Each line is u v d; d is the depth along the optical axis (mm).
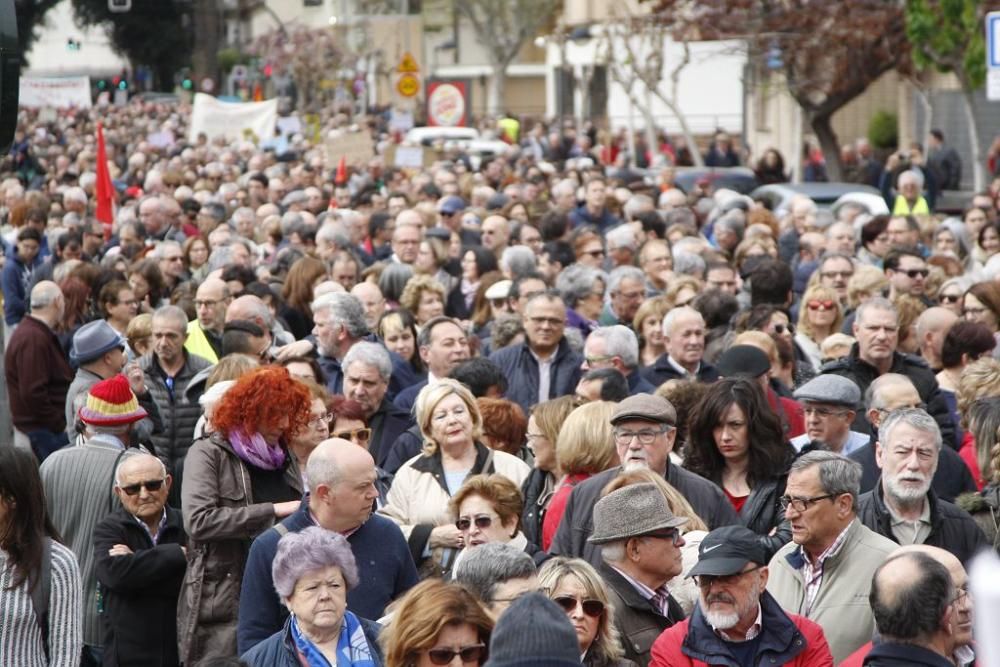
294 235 56812
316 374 29578
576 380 34438
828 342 33906
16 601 18953
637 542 19938
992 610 7891
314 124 161250
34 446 36344
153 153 124812
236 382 23844
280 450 23766
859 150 125625
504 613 13961
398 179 89438
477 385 29609
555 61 199750
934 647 16656
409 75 127500
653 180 98500
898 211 68688
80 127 159125
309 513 21109
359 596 20828
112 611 23484
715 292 37156
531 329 34312
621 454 23359
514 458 26125
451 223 62156
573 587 18453
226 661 17094
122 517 23859
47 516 19656
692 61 164375
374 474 20828
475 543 21234
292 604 18359
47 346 36500
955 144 143250
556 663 13523
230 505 23328
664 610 20250
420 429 26219
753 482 24500
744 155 147375
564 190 73062
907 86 148000
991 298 36625
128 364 31406
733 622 18281
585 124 158000
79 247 51094
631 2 165875
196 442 24000
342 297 34438
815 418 26234
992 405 24422
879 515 22156
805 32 116375
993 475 23531
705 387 27094
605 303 41688
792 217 60344
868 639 20422
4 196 80188
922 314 34156
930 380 30859
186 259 51656
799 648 18500
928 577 16594
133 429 28062
